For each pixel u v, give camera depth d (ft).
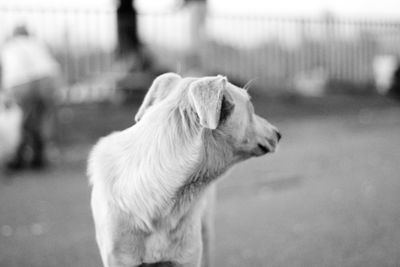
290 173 26.45
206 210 13.03
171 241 10.68
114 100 41.45
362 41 53.52
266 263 15.25
